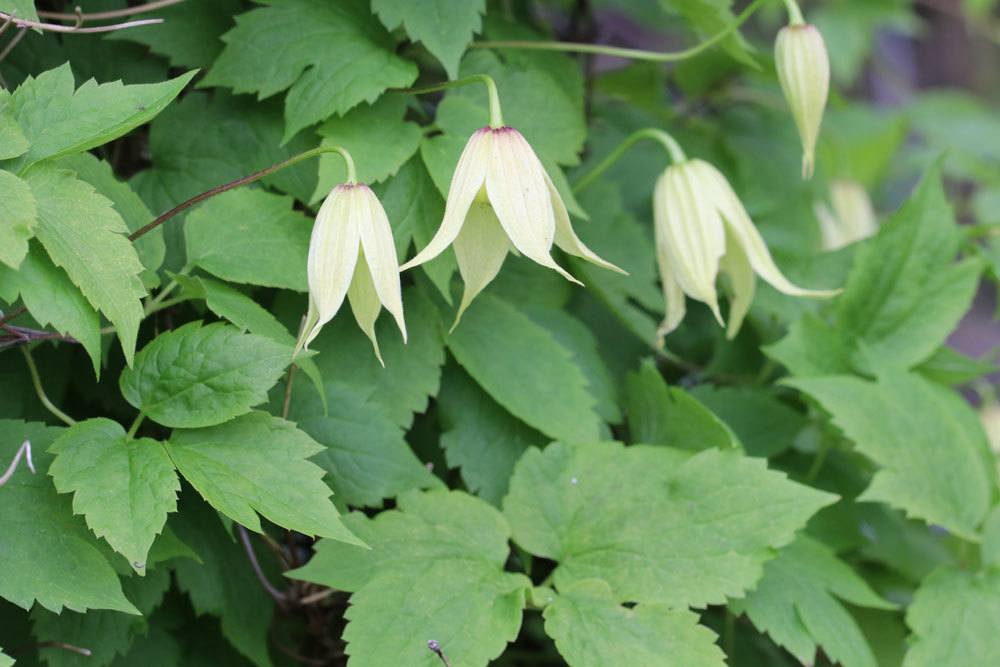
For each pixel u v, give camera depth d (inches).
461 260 23.4
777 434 27.8
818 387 26.3
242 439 22.4
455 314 25.9
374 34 25.1
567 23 31.7
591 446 25.0
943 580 25.9
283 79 24.6
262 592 25.6
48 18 25.5
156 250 23.6
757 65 27.2
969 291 27.6
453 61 24.4
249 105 25.5
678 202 25.4
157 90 22.6
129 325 21.9
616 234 28.3
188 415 22.3
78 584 22.0
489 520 24.3
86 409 25.8
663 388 26.0
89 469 22.0
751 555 24.0
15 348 24.7
